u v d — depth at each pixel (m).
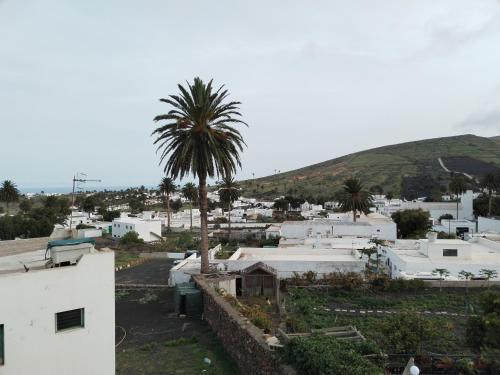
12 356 11.16
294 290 31.94
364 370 10.88
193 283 28.44
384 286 31.66
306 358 12.02
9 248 16.75
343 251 41.22
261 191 192.00
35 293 11.58
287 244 48.06
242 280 30.59
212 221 94.25
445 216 83.44
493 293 17.19
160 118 30.38
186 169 31.58
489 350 16.47
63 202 104.44
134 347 19.66
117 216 97.88
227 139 31.09
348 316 25.45
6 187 92.94
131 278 38.12
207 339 20.77
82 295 12.47
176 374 16.53
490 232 60.81
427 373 15.89
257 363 15.14
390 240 51.38
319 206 117.62
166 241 68.69
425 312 26.06
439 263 34.34
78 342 12.36
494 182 76.75
